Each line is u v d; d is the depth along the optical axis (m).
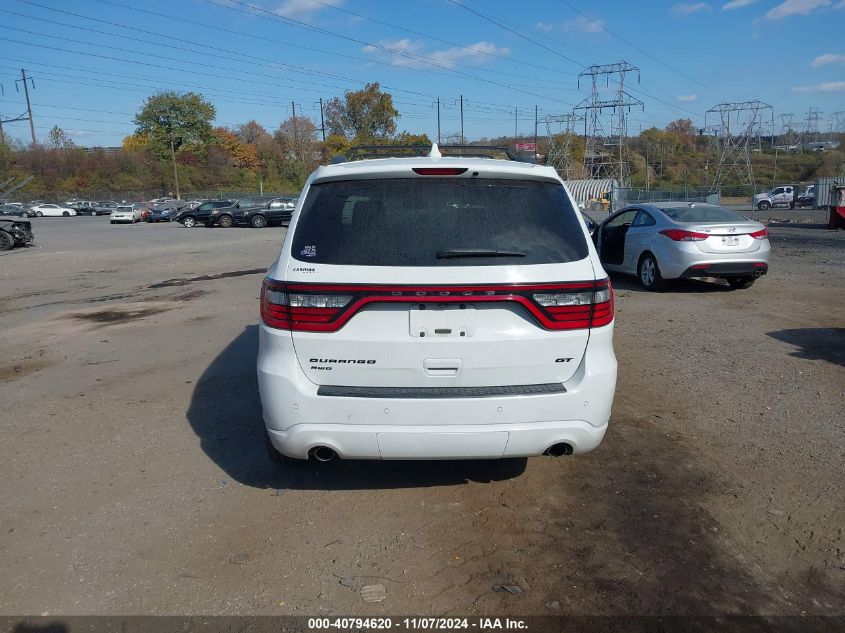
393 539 3.38
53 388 5.95
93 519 3.58
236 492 3.89
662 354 6.66
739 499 3.72
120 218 48.16
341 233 3.37
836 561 3.14
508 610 2.83
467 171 3.47
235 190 90.81
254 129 106.94
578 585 2.99
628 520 3.53
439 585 3.00
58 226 43.38
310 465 4.25
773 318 8.26
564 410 3.33
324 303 3.26
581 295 3.33
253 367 6.47
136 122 91.56
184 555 3.24
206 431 4.82
